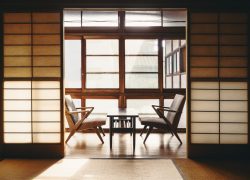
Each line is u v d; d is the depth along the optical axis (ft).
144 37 19.20
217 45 13.60
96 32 19.07
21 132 13.73
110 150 14.67
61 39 13.55
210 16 13.58
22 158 13.38
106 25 19.22
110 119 14.85
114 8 13.35
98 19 19.24
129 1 13.29
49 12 13.55
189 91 13.58
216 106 13.67
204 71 13.62
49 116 13.69
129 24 19.21
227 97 13.67
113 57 19.67
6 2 13.38
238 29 13.60
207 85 13.65
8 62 13.69
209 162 12.77
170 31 19.06
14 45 13.67
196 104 13.69
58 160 12.96
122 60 19.48
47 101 13.69
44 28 13.61
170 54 20.22
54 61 13.62
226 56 13.62
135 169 11.63
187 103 13.61
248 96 13.58
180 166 12.10
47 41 13.62
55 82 13.67
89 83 19.71
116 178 10.55
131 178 10.55
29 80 13.65
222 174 11.09
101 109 19.71
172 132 17.71
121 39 19.40
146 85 19.63
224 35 13.61
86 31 19.10
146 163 12.48
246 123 13.67
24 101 13.73
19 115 13.73
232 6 13.43
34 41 13.64
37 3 13.41
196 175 10.94
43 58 13.64
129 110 16.66
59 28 13.57
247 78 13.57
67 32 19.04
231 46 13.62
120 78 19.49
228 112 13.67
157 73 19.61
